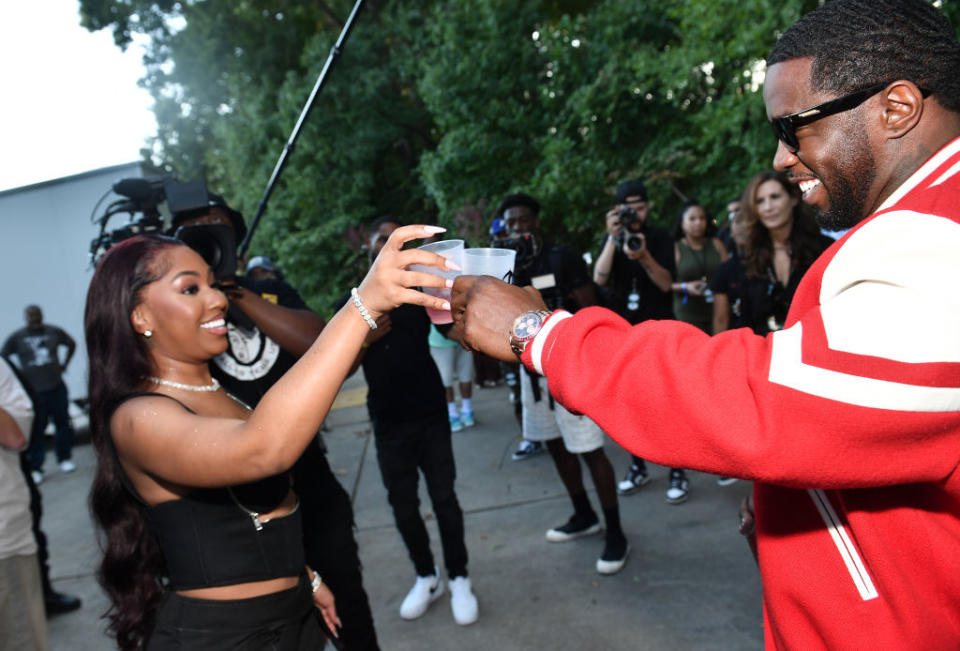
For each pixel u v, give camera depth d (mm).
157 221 2168
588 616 2852
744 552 3199
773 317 3277
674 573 3094
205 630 1347
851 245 760
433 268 1130
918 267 678
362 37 13445
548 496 4266
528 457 5074
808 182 933
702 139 8555
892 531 822
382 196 15125
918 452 704
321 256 13039
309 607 1564
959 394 668
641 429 788
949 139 820
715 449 734
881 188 857
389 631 2967
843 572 889
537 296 987
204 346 1448
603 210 9711
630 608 2867
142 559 1419
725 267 3389
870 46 811
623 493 4082
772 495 979
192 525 1348
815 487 733
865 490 838
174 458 1215
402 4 13625
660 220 9836
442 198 10867
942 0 5750
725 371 752
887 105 820
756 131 7969
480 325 954
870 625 864
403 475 3045
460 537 3002
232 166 14594
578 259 3225
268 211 13469
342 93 13258
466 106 10797
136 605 1418
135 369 1390
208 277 1477
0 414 2232
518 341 901
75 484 6223
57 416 6711
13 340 6500
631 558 3283
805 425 691
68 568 4188
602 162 9477
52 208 7789
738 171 8695
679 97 8742
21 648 2242
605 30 10289
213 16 14930
